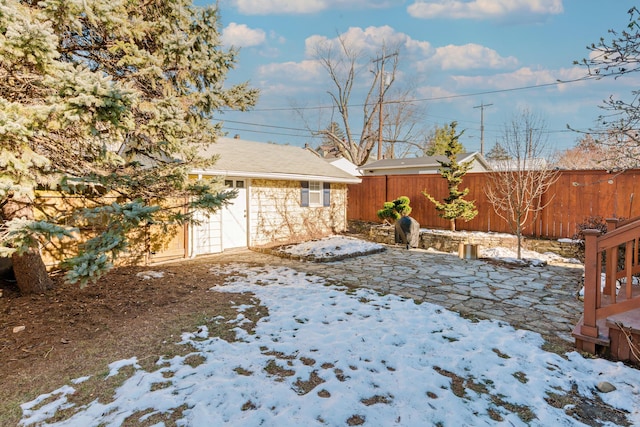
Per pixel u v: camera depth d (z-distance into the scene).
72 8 3.24
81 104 3.05
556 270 6.42
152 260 7.23
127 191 4.99
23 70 3.34
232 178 9.05
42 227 3.01
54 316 4.03
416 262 7.25
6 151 2.99
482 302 4.56
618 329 2.96
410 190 11.26
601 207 7.50
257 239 9.57
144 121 4.59
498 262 7.10
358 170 21.92
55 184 4.15
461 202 9.41
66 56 4.50
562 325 3.77
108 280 5.62
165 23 4.53
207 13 5.09
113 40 4.50
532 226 8.55
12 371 2.88
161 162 5.34
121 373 2.82
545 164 7.91
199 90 5.27
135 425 2.19
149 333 3.59
